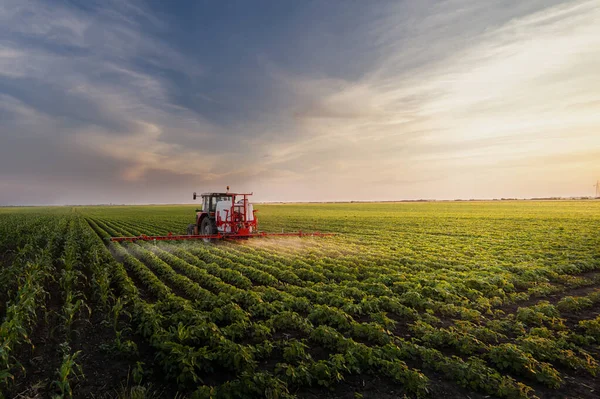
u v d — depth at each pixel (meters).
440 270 15.56
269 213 75.00
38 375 6.45
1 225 33.09
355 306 10.02
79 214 76.06
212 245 23.09
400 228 37.88
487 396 5.93
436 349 7.78
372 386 6.25
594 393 6.07
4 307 10.07
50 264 14.49
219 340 7.34
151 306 9.52
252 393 5.76
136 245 23.00
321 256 19.44
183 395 5.95
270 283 13.10
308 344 8.02
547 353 7.27
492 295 12.11
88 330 8.62
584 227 35.88
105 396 5.86
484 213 63.00
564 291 12.87
